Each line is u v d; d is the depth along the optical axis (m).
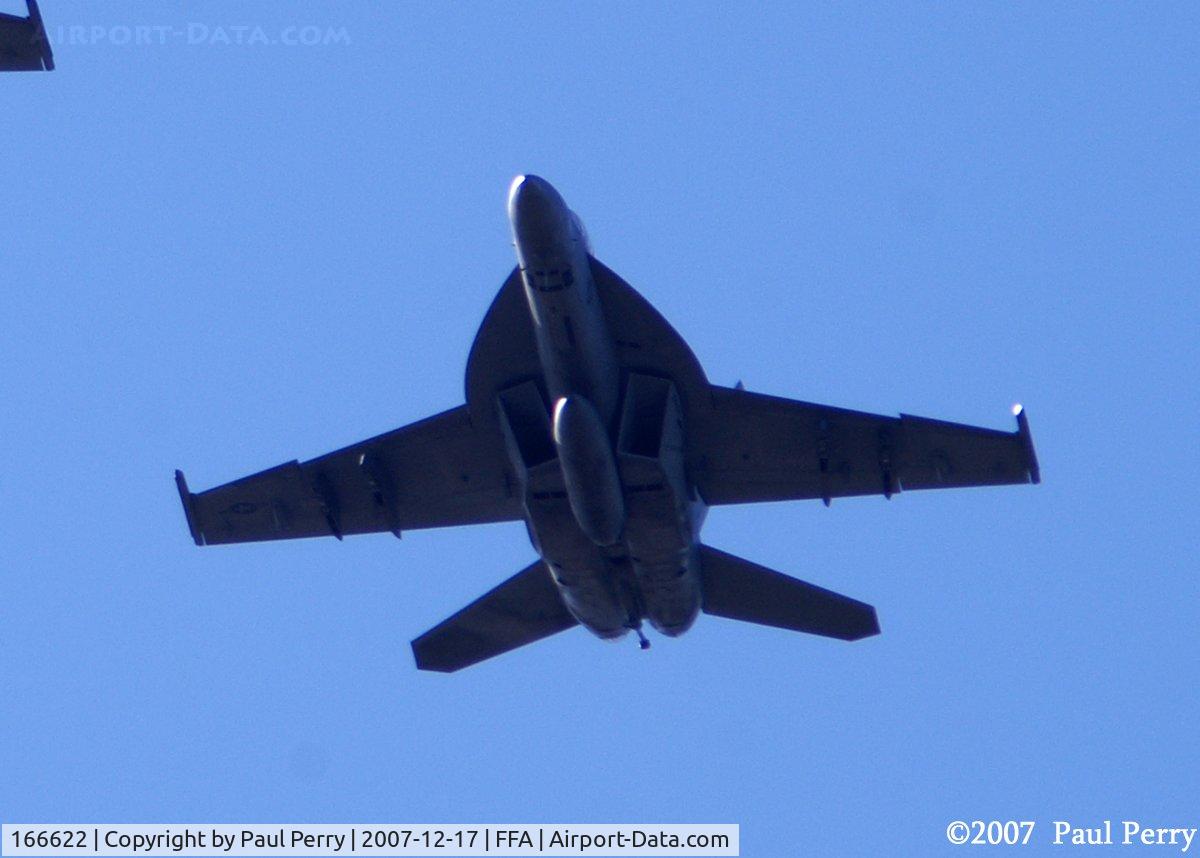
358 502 117.25
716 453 113.00
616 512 106.31
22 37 107.25
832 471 113.50
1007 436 109.75
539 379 108.81
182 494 117.88
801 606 117.44
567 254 101.44
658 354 108.69
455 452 113.50
